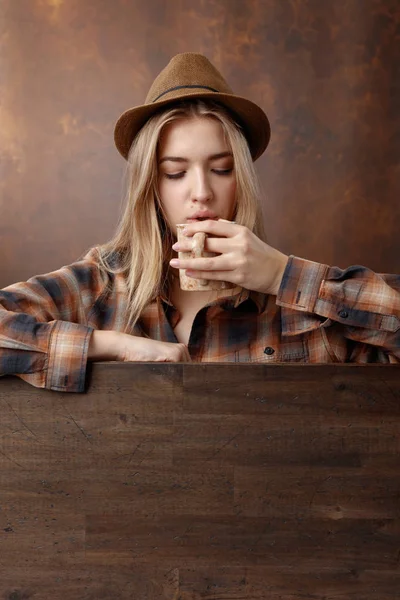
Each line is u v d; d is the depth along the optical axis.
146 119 1.58
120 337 1.23
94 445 1.00
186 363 1.00
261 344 1.59
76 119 4.50
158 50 4.55
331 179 4.64
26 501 1.00
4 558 1.00
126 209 1.67
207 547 0.99
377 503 1.00
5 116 4.45
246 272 1.26
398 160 4.67
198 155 1.49
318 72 4.63
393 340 1.35
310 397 1.00
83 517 1.00
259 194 1.57
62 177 4.49
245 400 1.00
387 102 4.66
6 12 4.44
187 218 1.52
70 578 1.00
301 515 0.99
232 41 4.59
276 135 4.62
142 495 1.00
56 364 1.00
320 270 1.30
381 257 4.68
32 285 1.54
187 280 1.28
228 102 1.54
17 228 4.47
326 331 1.56
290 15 4.62
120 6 4.52
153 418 1.00
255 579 0.99
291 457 1.00
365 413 1.00
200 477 1.00
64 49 4.49
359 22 4.63
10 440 1.00
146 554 0.99
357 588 0.99
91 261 1.69
